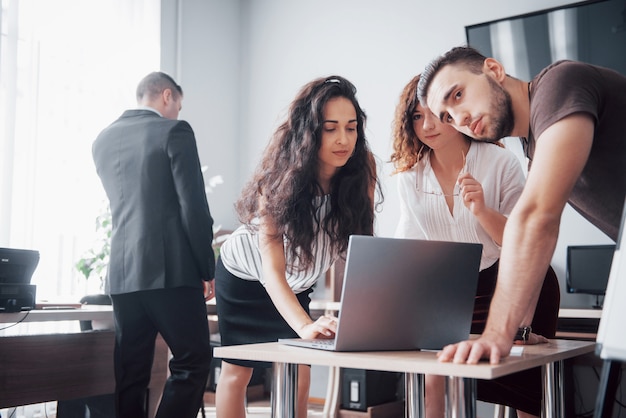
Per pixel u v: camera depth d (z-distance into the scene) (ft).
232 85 17.85
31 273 7.69
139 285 7.68
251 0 18.03
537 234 4.10
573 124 4.20
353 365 3.98
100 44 14.40
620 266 3.53
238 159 17.80
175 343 7.80
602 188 4.95
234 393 7.05
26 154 12.95
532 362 3.96
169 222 7.82
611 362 3.53
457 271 4.42
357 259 4.10
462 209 6.61
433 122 6.36
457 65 4.86
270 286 5.70
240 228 7.14
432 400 6.35
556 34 12.84
